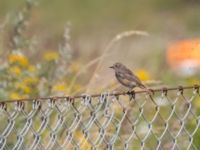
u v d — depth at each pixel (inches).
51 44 848.3
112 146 376.8
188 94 553.0
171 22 1496.1
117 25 1535.4
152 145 473.7
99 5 1684.3
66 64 578.9
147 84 553.0
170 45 893.2
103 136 375.6
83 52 842.8
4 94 517.3
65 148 384.2
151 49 971.9
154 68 754.8
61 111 364.8
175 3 1689.2
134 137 474.9
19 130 438.3
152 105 522.6
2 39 571.8
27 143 425.7
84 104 368.8
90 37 1326.3
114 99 379.2
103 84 506.0
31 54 631.2
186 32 1207.6
